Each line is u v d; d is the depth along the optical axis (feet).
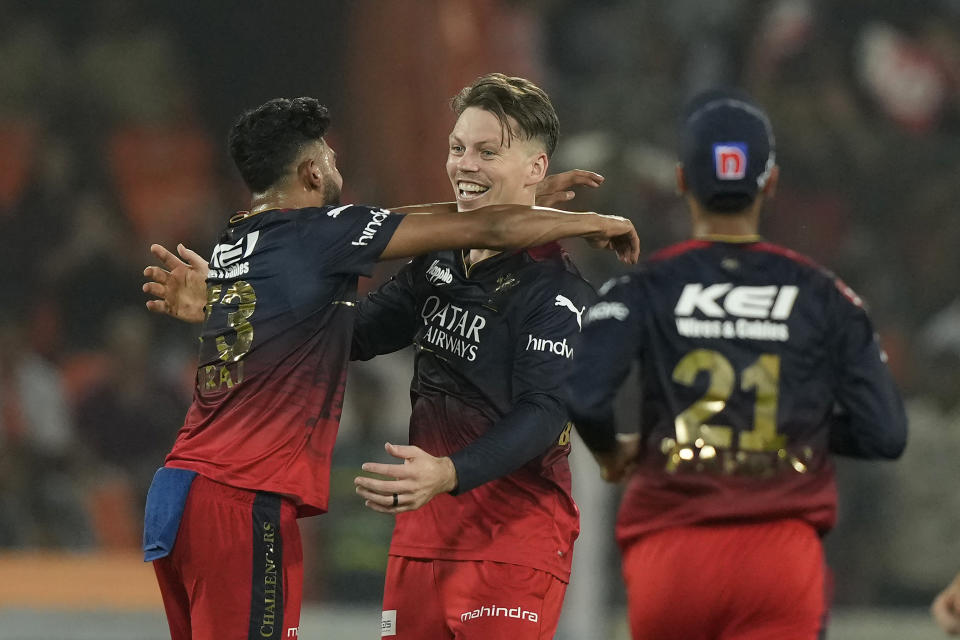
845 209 145.69
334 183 43.42
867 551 105.09
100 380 122.01
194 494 39.34
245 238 41.73
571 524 42.98
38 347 131.34
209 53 154.20
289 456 39.75
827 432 36.86
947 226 143.74
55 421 119.24
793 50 151.23
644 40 150.51
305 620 87.86
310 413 40.19
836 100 150.61
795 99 149.48
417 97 144.36
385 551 99.66
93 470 118.21
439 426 42.57
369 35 148.36
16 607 89.15
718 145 37.14
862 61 153.58
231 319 40.73
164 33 153.07
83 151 143.84
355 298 41.81
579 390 36.42
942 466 104.88
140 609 91.09
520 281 42.11
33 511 113.39
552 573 41.88
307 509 40.37
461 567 41.65
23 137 141.69
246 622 39.04
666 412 36.58
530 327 41.63
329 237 40.60
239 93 154.30
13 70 144.15
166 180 144.87
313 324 40.42
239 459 39.42
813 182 145.79
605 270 105.91
